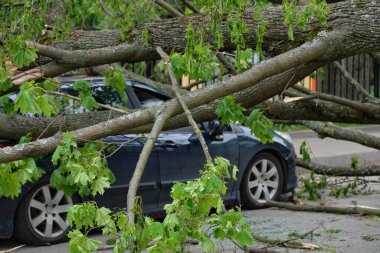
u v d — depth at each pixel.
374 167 15.52
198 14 10.50
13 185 8.50
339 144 24.67
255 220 14.25
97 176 7.75
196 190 6.16
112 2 10.69
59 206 12.73
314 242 12.27
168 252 6.16
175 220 6.17
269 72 8.59
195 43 8.71
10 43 9.38
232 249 11.50
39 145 7.88
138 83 14.09
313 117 12.68
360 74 28.56
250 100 10.12
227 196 14.98
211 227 6.63
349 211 13.95
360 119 12.67
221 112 8.97
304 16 8.12
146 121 8.09
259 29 8.60
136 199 6.98
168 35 10.45
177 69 8.66
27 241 12.53
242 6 8.22
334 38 9.08
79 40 11.09
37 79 10.33
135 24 10.69
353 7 9.12
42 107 8.05
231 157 14.98
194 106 8.31
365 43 9.09
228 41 10.10
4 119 10.74
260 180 15.61
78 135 7.95
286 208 14.94
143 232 6.41
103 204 13.09
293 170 16.09
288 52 8.83
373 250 11.71
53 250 12.31
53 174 9.07
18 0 10.45
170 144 13.97
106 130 8.00
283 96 13.38
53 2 10.70
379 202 16.06
